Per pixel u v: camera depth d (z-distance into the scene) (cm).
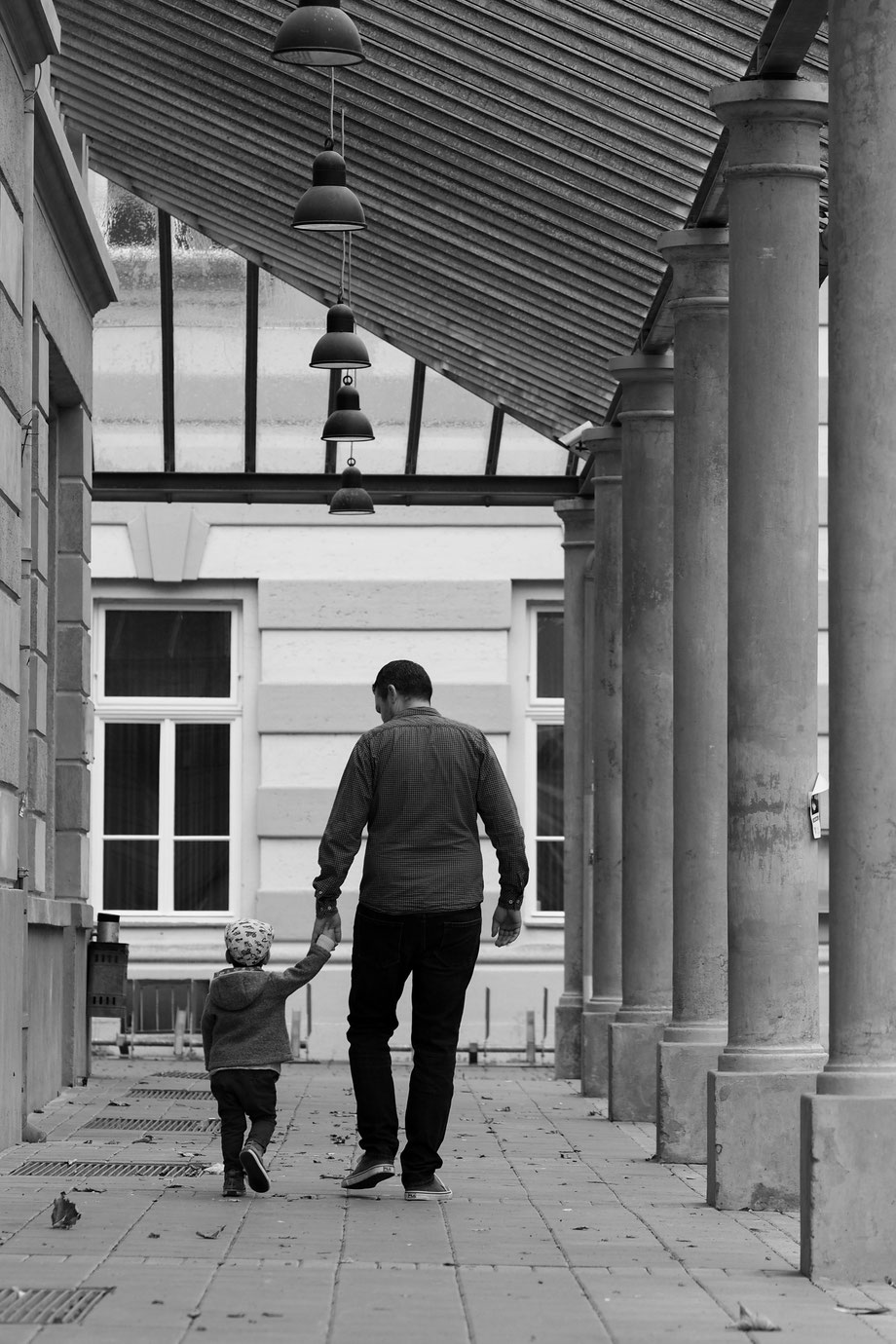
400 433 2556
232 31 1711
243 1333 674
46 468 1780
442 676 2762
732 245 1130
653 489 1642
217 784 2770
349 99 1681
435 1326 696
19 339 1420
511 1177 1198
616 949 1972
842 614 884
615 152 1509
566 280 1758
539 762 2778
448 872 1069
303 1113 1627
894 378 884
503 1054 2677
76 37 1836
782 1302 772
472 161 1636
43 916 1634
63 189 1686
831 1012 880
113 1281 779
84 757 1977
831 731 888
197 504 2758
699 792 1371
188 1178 1144
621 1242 927
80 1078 1966
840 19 891
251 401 2538
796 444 1118
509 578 2767
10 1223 939
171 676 2773
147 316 2527
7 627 1362
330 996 2698
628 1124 1623
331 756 2753
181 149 1992
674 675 1385
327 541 2762
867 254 884
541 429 2283
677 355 1384
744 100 1112
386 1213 997
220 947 2716
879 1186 844
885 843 872
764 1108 1082
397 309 2127
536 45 1447
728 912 1123
